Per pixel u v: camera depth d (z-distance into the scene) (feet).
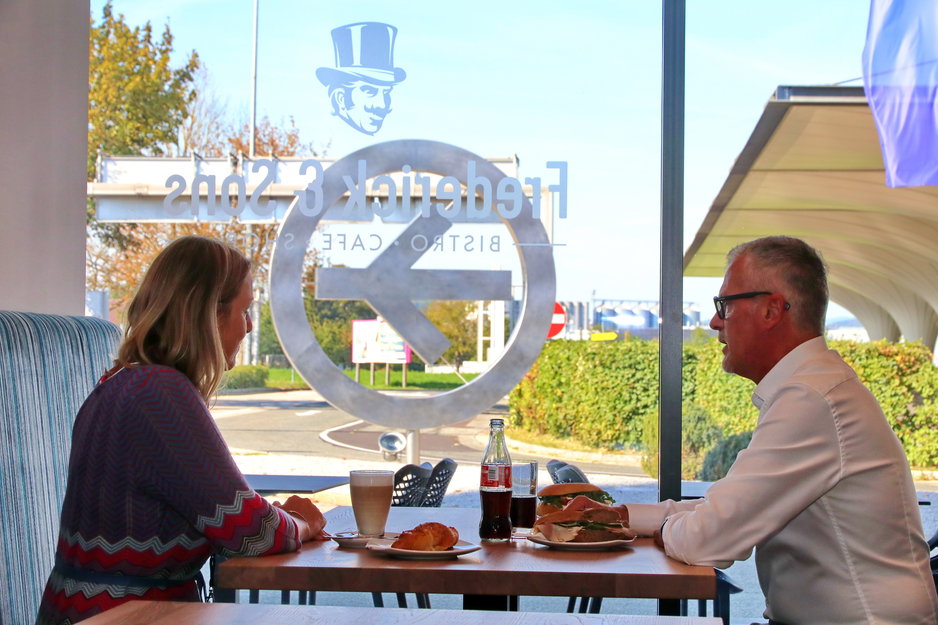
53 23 9.12
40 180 9.02
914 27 10.12
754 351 5.30
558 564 4.28
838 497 4.74
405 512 6.07
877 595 4.64
